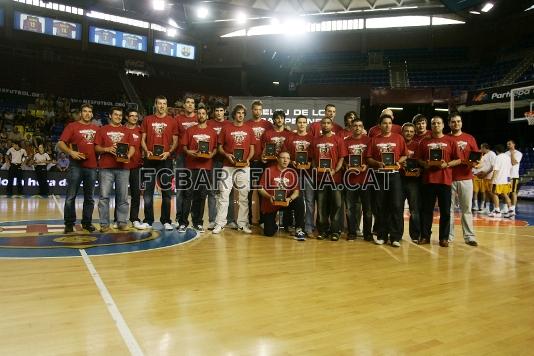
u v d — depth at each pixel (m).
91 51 19.42
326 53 20.83
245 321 2.42
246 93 22.14
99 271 3.41
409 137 5.65
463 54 18.95
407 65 19.44
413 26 18.77
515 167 8.82
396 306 2.75
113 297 2.77
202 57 21.84
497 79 16.81
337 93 16.58
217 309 2.60
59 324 2.29
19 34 18.02
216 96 20.70
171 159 5.75
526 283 3.40
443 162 5.00
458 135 5.29
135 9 19.81
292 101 6.61
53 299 2.69
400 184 5.06
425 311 2.66
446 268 3.89
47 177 11.28
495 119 15.76
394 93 15.60
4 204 8.62
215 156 5.88
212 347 2.06
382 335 2.26
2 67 17.95
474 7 15.68
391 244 5.06
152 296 2.81
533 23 16.27
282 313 2.57
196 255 4.15
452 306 2.78
